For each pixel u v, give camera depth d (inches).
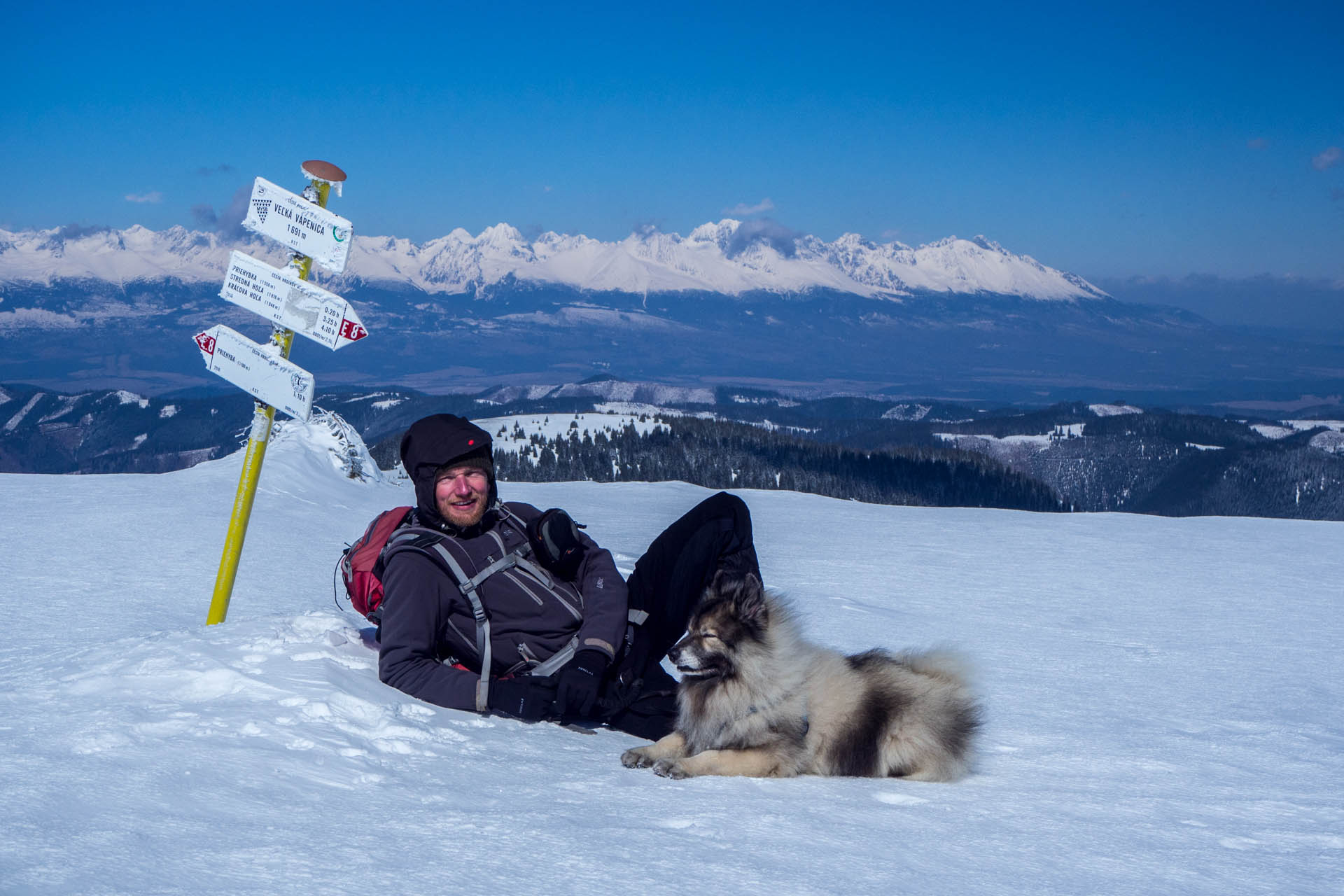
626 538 437.4
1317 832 104.0
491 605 137.5
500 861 76.4
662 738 131.7
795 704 124.8
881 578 373.4
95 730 105.7
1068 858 90.1
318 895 66.3
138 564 302.2
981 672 205.6
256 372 185.8
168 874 68.2
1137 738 158.4
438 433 139.4
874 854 86.8
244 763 98.9
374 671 144.6
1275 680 214.1
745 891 73.3
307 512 456.4
